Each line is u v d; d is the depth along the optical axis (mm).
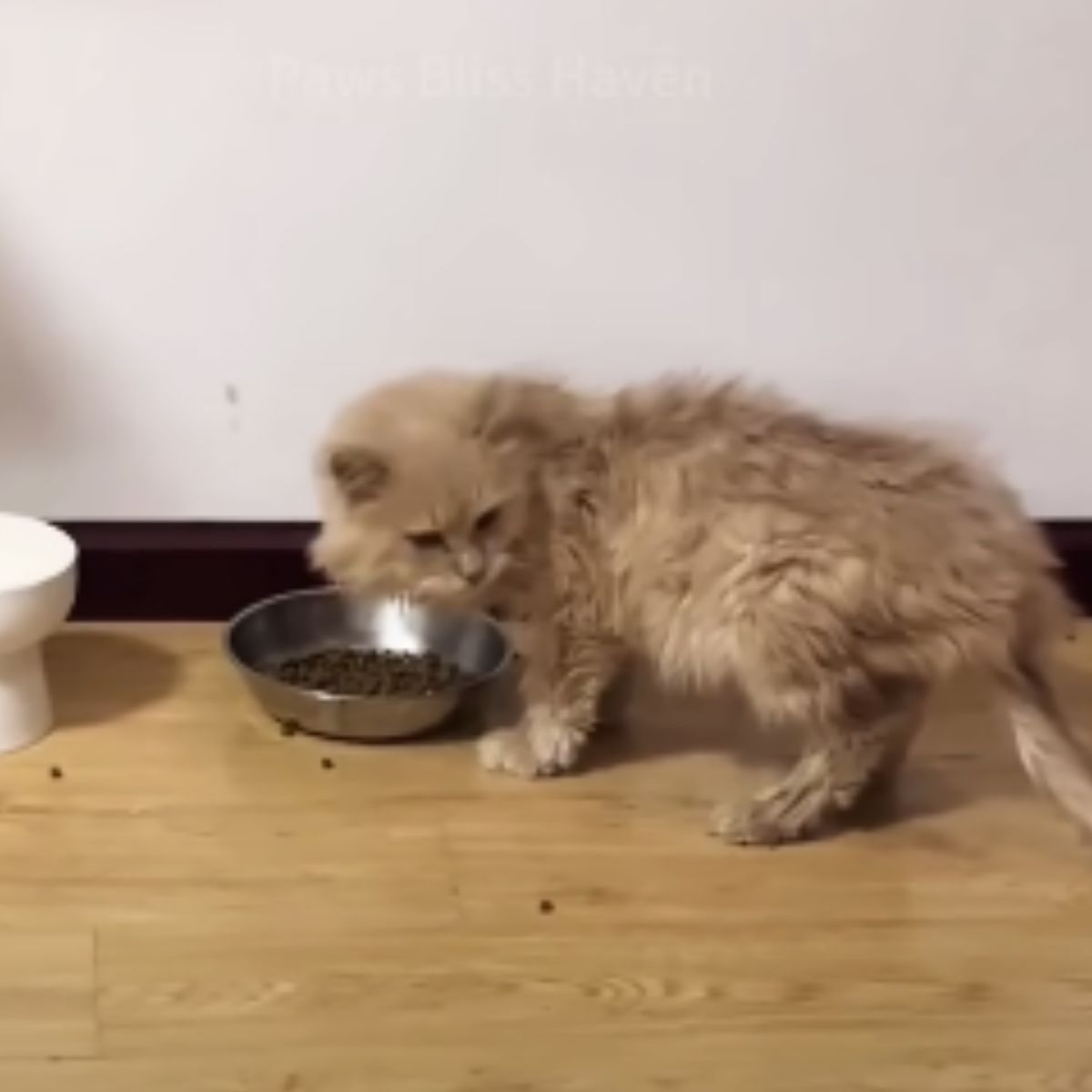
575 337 1266
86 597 1287
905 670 1041
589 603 1103
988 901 1032
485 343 1263
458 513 1060
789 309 1273
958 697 1250
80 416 1256
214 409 1264
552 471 1085
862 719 1066
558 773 1136
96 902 986
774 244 1254
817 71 1209
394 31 1176
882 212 1250
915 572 1018
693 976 957
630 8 1184
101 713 1171
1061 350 1300
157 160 1193
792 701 1043
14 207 1196
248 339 1246
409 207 1222
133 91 1175
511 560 1088
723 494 1040
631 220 1238
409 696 1152
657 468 1067
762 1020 927
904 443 1077
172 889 1001
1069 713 1219
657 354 1275
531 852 1056
